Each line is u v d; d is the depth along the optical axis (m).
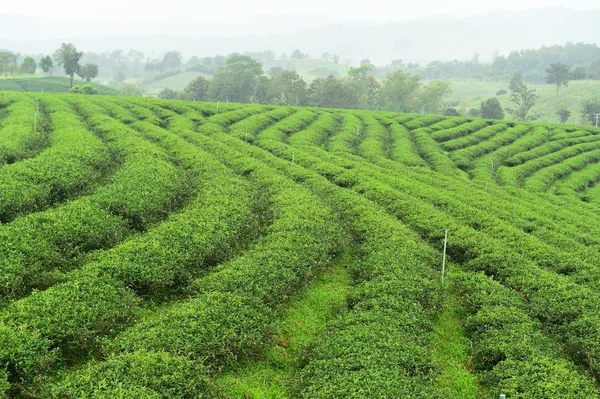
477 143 62.66
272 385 14.00
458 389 14.74
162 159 32.81
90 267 17.34
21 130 36.62
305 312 18.22
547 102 155.62
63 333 13.47
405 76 119.81
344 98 111.06
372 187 32.88
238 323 15.12
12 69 134.00
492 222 28.44
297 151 42.50
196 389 12.41
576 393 13.70
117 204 23.31
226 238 21.53
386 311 17.12
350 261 23.17
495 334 16.73
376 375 13.24
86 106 52.38
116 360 12.52
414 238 24.42
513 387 13.95
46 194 23.98
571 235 30.19
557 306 18.70
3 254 16.92
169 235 20.53
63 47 128.00
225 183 29.28
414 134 62.56
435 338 17.33
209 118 55.66
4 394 11.12
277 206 26.78
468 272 21.95
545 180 49.47
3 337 12.48
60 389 11.41
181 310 15.46
